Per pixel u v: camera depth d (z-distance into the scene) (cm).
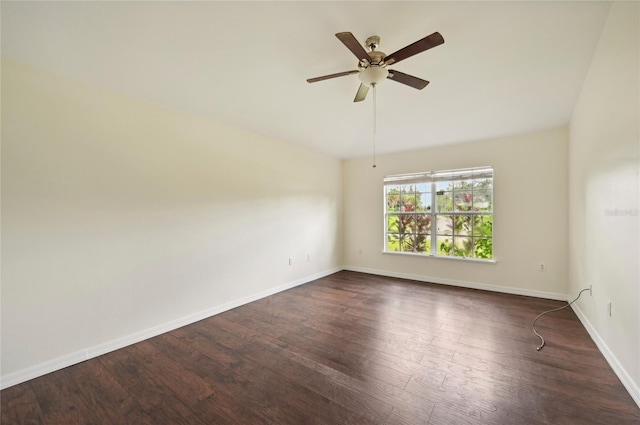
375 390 189
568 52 198
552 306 345
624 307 182
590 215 254
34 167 211
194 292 311
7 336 198
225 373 211
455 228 449
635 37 147
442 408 171
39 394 189
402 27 171
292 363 223
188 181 309
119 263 254
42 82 214
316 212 498
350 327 291
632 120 159
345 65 214
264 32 175
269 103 284
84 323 233
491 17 161
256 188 387
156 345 256
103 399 183
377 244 527
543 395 181
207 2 149
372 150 485
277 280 415
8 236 200
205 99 273
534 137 382
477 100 278
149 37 179
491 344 250
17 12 153
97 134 243
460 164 439
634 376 171
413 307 347
